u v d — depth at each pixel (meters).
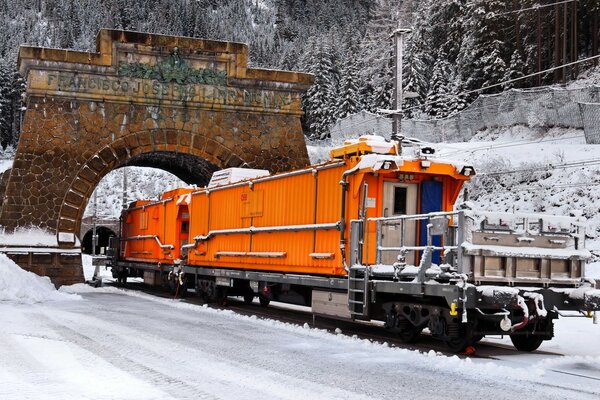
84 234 74.06
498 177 43.28
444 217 12.51
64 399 7.80
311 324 17.50
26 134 30.20
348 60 84.12
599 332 16.61
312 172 16.81
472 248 11.83
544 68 66.06
